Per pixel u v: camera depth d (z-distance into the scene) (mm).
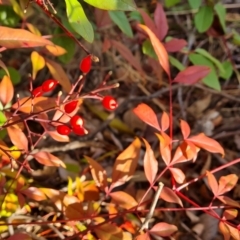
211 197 725
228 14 858
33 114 560
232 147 769
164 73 824
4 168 663
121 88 820
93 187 644
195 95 813
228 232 579
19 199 601
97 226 585
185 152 593
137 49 825
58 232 642
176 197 580
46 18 769
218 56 840
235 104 809
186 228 705
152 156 585
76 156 752
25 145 587
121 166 605
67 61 695
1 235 642
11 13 679
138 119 785
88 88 816
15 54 819
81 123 545
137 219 674
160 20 684
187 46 843
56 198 604
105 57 830
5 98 591
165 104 806
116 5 528
